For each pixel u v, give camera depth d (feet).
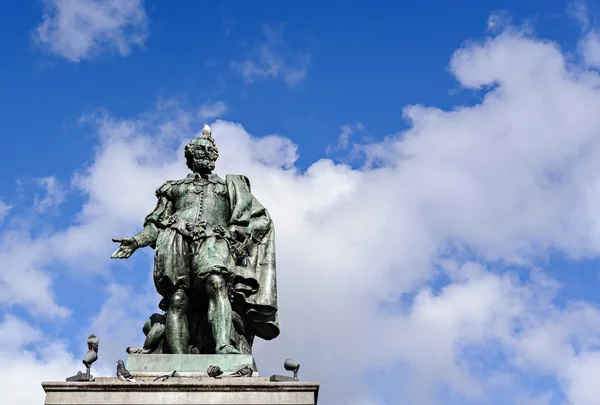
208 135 56.65
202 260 50.67
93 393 44.86
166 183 55.06
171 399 44.73
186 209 53.26
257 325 51.96
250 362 48.26
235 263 51.78
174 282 50.67
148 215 54.24
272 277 52.75
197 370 47.91
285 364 45.75
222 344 48.85
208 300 50.55
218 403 44.62
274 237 54.13
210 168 55.57
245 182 55.21
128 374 45.34
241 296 51.34
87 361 45.52
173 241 51.44
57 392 44.91
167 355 48.37
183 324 50.29
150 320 52.03
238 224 53.11
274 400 44.65
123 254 52.47
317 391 45.09
